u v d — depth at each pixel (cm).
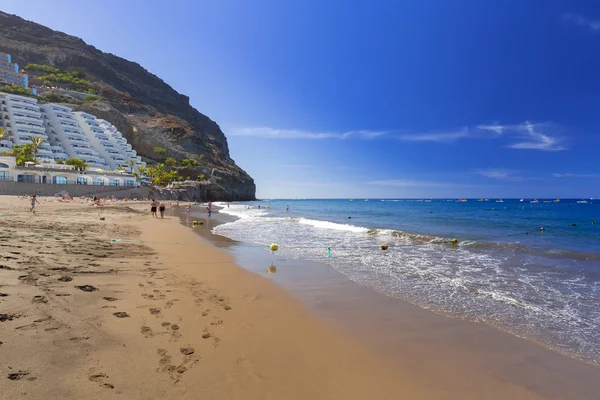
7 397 273
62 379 311
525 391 371
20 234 1148
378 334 517
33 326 412
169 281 746
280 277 890
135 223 2205
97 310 502
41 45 17388
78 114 10356
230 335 477
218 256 1166
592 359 451
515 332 536
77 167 7556
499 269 1011
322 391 348
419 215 4553
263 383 353
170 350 405
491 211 6025
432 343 489
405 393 355
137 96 19362
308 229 2277
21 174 6112
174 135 14862
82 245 1076
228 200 14588
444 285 820
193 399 309
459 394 359
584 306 665
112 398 291
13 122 8356
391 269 1006
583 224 2886
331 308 638
